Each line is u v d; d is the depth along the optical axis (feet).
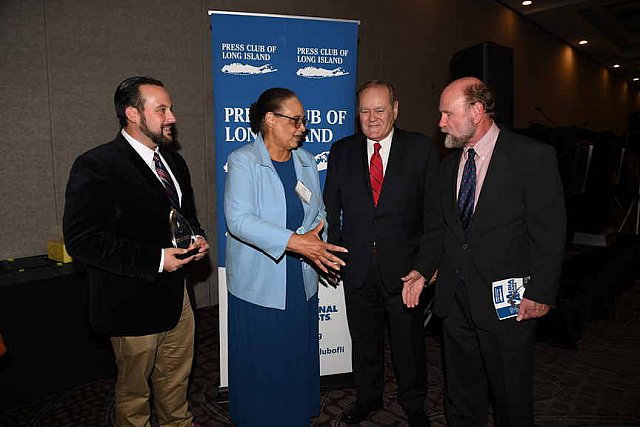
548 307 5.38
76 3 10.37
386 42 17.89
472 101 5.43
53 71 10.14
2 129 9.55
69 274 8.59
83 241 5.08
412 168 6.81
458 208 5.89
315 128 8.35
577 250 15.72
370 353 7.47
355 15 16.55
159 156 6.03
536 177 5.28
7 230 9.75
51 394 8.57
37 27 9.87
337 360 8.92
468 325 6.01
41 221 10.18
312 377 6.97
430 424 7.48
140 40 11.45
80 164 5.28
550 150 5.30
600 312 13.12
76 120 10.54
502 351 5.58
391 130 7.04
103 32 10.82
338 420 7.77
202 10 12.55
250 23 7.86
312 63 8.20
